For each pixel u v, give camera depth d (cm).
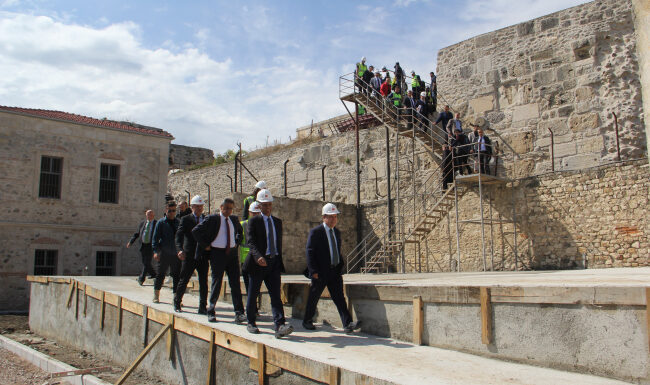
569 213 1537
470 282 748
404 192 2106
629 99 1584
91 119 2512
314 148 2561
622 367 500
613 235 1443
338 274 755
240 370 679
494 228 1698
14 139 2078
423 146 2000
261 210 743
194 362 777
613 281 650
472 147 1720
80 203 2205
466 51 1975
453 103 1984
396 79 1955
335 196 2416
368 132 2309
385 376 501
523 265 1614
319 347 641
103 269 2255
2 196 2027
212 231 817
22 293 2036
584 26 1692
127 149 2361
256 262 721
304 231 1883
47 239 2108
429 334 676
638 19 568
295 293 898
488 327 606
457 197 1712
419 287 692
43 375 1001
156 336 843
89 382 866
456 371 533
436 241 1864
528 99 1792
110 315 1078
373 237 2066
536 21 1806
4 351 1273
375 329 751
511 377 510
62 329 1309
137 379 873
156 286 998
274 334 717
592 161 1625
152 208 2397
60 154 2178
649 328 482
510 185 1673
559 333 550
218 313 906
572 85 1702
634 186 1416
